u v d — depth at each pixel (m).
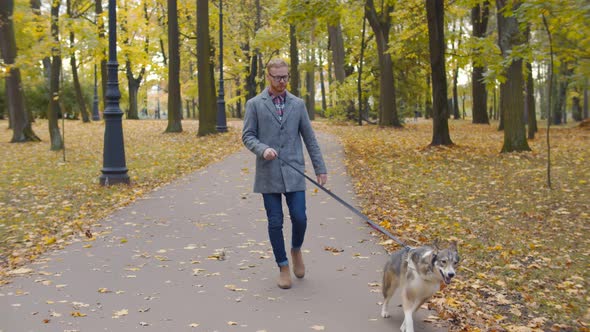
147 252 7.04
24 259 6.80
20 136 22.55
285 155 5.59
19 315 4.96
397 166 14.34
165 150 18.86
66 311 5.05
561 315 4.96
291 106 5.69
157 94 60.59
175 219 8.92
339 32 34.34
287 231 8.12
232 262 6.61
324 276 6.04
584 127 30.86
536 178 12.12
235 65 34.34
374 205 9.69
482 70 35.28
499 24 17.38
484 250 7.03
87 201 10.48
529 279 5.95
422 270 4.17
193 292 5.57
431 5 17.69
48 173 14.23
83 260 6.71
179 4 29.17
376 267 6.34
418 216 8.90
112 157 12.30
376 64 33.72
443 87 18.14
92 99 44.53
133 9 28.05
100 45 19.95
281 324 4.75
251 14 37.62
